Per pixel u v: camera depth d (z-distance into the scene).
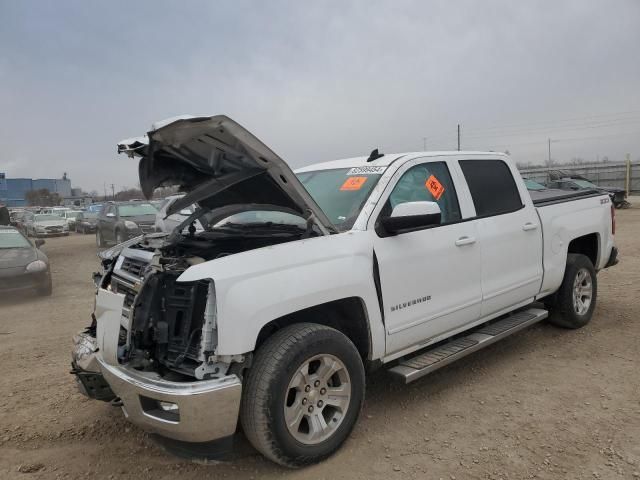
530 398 4.10
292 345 3.09
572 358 4.91
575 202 5.75
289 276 3.17
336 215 3.88
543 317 5.16
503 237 4.64
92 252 19.16
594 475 3.06
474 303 4.36
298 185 3.31
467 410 3.96
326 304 3.48
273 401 3.00
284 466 3.22
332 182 4.33
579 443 3.41
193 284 3.10
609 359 4.84
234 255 3.11
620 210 26.70
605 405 3.91
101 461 3.49
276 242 3.89
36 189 121.56
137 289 3.41
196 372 2.93
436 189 4.29
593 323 5.96
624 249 11.92
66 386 4.85
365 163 4.39
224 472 3.28
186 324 3.11
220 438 2.96
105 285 4.07
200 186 3.56
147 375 3.03
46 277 9.67
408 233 3.90
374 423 3.82
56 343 6.41
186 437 2.92
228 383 2.90
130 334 3.21
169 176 3.72
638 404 3.90
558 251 5.32
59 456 3.56
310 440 3.22
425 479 3.10
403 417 3.90
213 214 4.21
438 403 4.10
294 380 3.12
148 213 18.02
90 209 33.97
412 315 3.86
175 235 4.20
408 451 3.42
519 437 3.52
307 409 3.21
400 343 3.80
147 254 3.75
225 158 3.37
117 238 17.33
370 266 3.58
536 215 5.09
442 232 4.13
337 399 3.38
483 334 4.55
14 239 10.48
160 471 3.35
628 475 3.04
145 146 3.36
